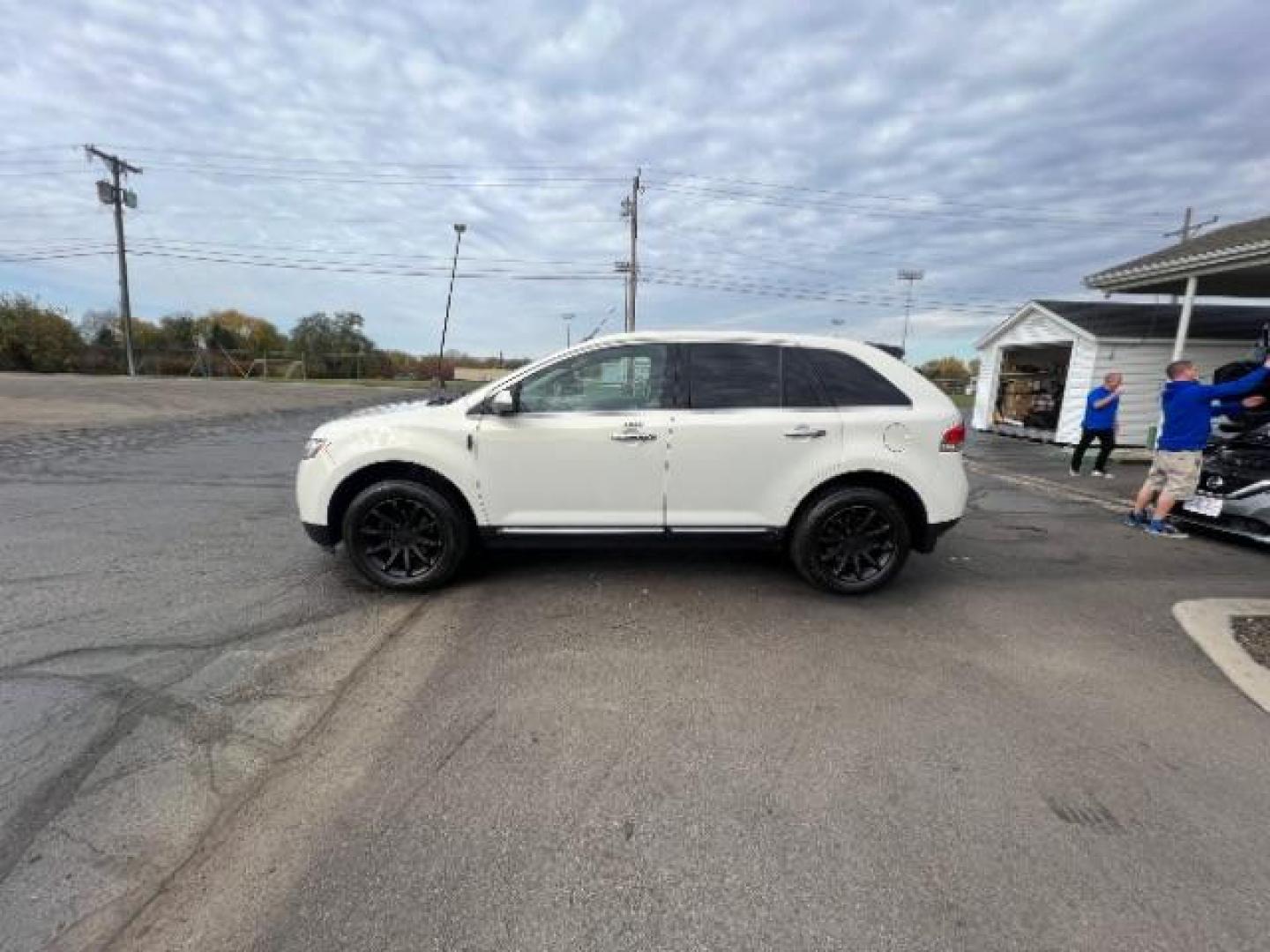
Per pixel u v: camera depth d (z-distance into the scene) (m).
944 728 2.81
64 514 6.33
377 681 3.15
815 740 2.71
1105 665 3.43
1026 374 16.78
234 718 2.80
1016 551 5.64
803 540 4.25
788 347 4.29
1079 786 2.43
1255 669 3.34
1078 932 1.81
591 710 2.92
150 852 2.04
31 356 37.78
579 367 4.23
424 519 4.28
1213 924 1.83
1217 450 6.19
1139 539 6.15
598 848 2.11
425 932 1.79
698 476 4.17
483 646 3.54
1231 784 2.46
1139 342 13.65
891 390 4.26
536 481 4.17
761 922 1.83
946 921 1.84
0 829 2.12
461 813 2.25
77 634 3.61
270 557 5.00
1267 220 12.54
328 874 1.98
